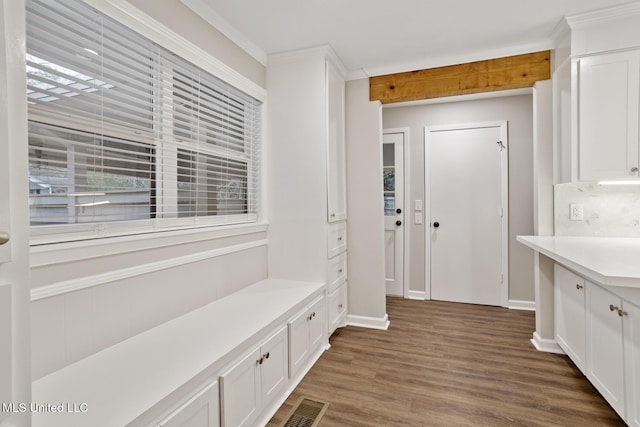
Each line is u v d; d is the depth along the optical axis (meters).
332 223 2.75
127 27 1.56
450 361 2.39
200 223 2.10
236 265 2.37
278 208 2.73
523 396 1.95
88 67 1.43
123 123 1.54
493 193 3.67
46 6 1.27
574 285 2.12
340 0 1.99
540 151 2.57
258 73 2.66
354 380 2.15
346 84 3.11
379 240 3.04
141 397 1.11
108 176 1.48
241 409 1.53
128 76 1.64
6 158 0.74
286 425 1.73
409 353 2.52
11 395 0.74
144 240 1.64
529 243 2.27
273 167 2.74
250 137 2.62
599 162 2.12
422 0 1.99
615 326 1.63
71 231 1.38
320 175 2.61
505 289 3.62
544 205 2.56
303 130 2.65
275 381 1.85
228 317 1.85
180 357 1.38
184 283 1.91
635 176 2.07
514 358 2.42
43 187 1.29
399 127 3.99
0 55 0.73
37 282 1.23
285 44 2.55
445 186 3.85
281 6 2.04
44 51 1.28
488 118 3.67
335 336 2.86
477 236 3.74
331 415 1.80
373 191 3.04
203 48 2.06
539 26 2.30
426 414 1.80
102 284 1.45
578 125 2.16
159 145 1.78
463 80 2.75
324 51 2.57
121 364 1.32
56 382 1.20
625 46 2.08
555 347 2.51
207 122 2.13
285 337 1.96
